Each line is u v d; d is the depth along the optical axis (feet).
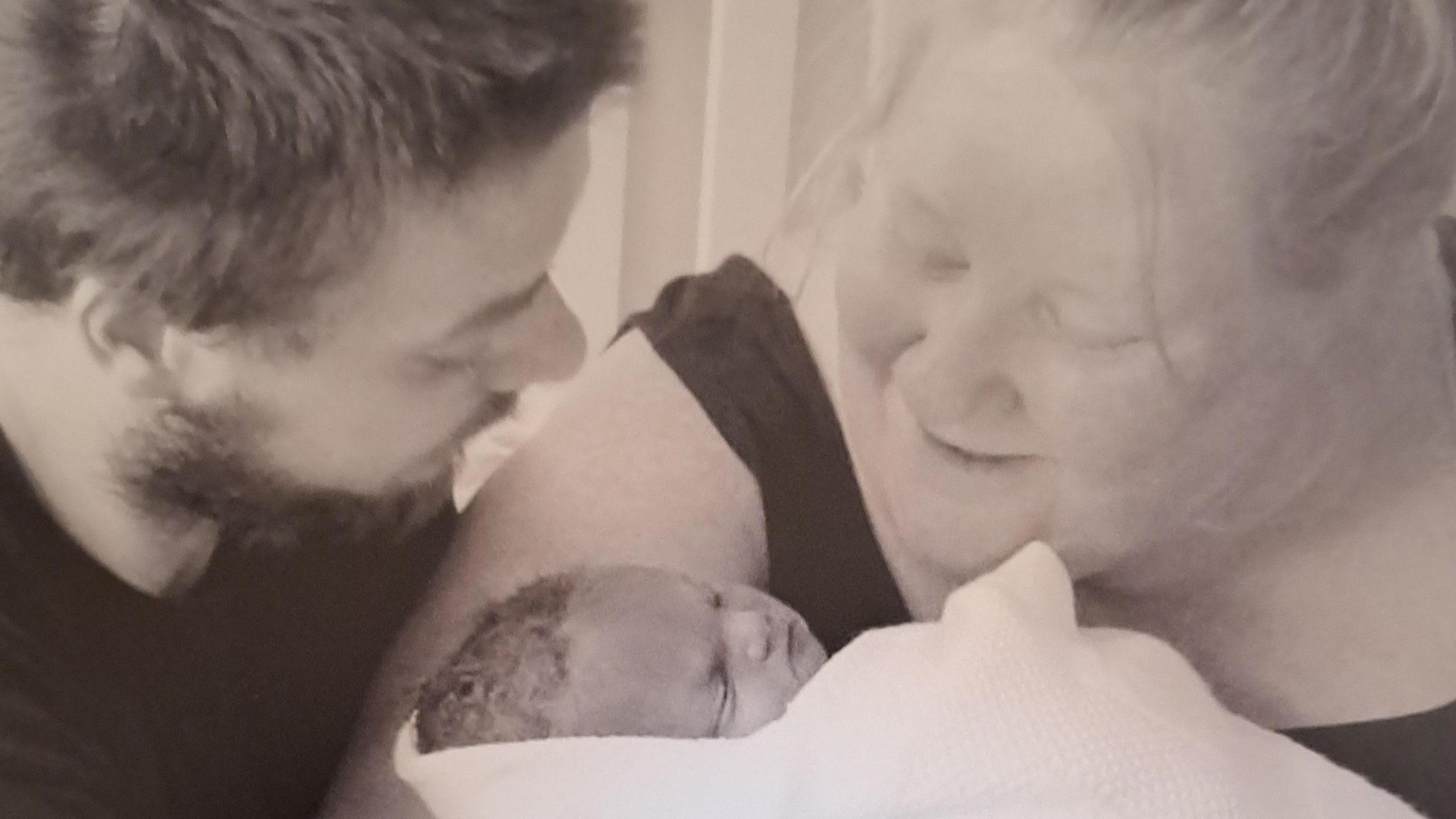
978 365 2.44
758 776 2.53
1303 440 2.52
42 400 2.36
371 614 2.61
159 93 2.08
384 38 2.06
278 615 2.58
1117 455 2.52
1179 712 2.58
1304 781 2.69
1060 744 2.43
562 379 2.43
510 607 2.60
